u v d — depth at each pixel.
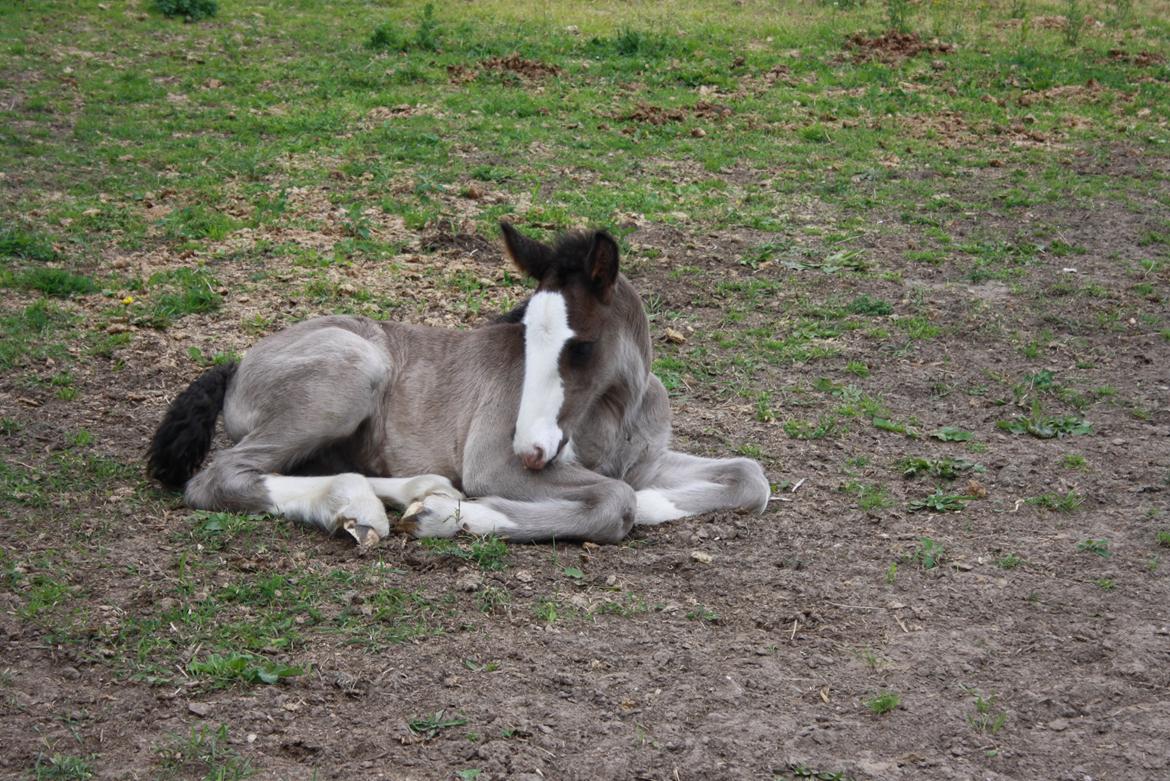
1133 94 19.89
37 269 10.86
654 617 5.71
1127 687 5.17
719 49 21.67
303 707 4.80
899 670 5.28
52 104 17.44
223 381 6.96
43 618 5.35
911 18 24.55
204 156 15.25
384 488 6.71
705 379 9.35
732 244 12.62
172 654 5.14
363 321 7.20
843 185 14.73
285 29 22.95
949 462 7.75
